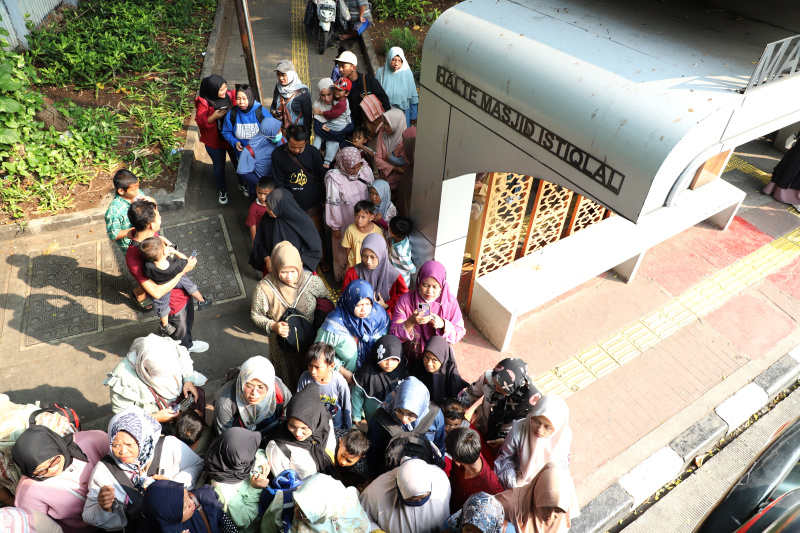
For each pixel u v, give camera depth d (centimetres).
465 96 396
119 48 918
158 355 359
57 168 670
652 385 522
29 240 614
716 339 569
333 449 372
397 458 340
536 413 345
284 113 680
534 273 550
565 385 518
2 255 594
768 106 290
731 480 473
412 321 445
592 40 348
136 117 792
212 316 554
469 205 484
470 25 392
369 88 684
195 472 345
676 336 571
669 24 365
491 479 350
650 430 485
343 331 417
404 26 1155
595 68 317
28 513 292
